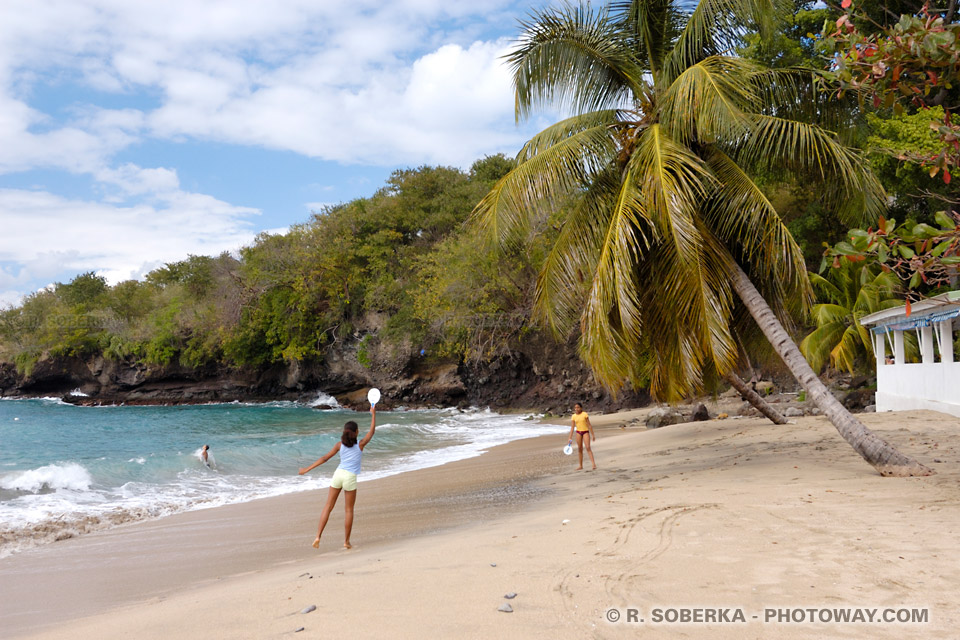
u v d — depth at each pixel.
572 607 4.03
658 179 9.73
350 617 4.17
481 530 7.55
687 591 4.16
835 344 24.02
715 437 15.93
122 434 28.83
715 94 9.54
